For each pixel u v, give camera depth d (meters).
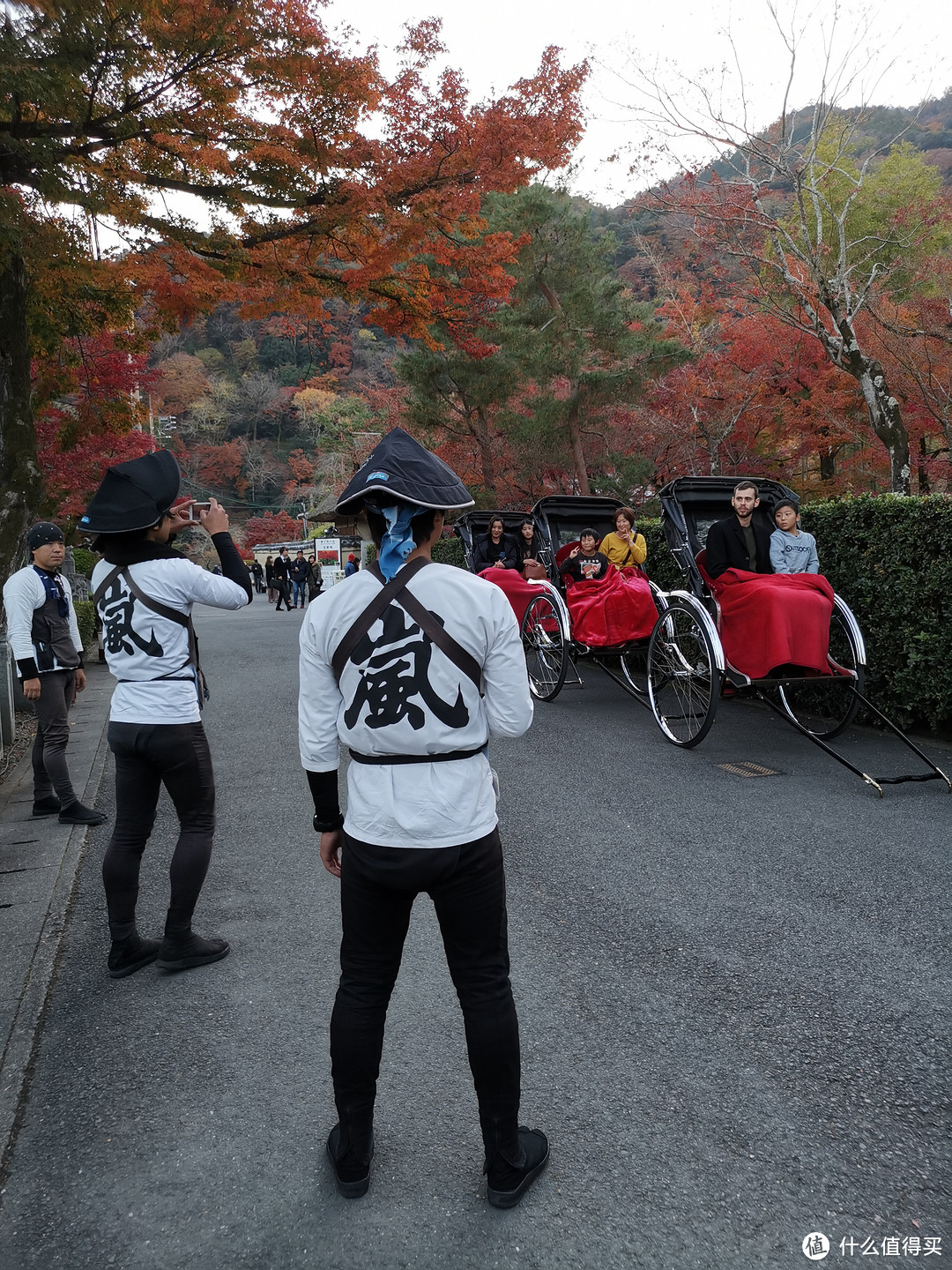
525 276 19.42
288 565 25.84
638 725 6.99
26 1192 1.99
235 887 3.82
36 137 6.38
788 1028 2.56
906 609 5.93
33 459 7.73
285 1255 1.79
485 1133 1.89
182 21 6.48
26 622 4.61
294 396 85.12
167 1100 2.32
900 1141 2.07
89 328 9.23
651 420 17.88
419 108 8.05
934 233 14.48
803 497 18.08
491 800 1.91
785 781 5.17
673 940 3.15
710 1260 1.74
